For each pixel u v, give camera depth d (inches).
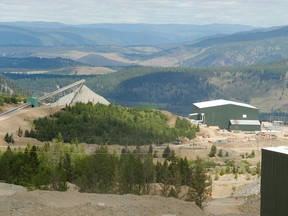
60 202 2780.5
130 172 4466.0
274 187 2714.1
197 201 3981.3
